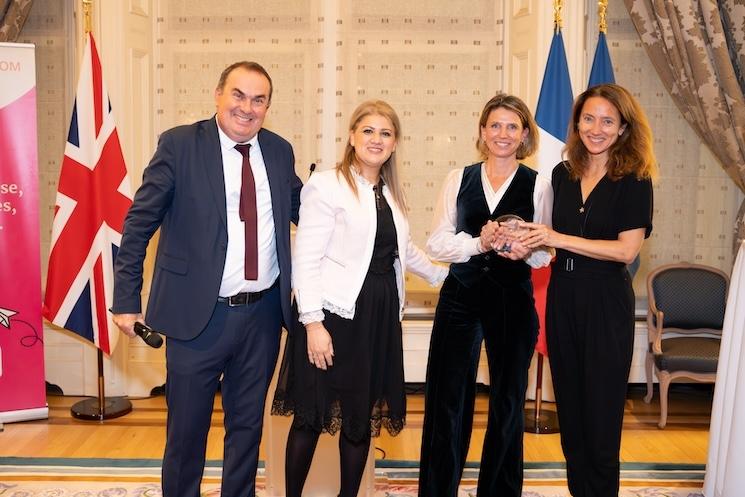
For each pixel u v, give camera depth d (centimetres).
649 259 519
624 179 272
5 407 434
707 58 466
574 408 284
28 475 365
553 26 480
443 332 292
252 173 266
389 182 280
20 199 424
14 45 416
